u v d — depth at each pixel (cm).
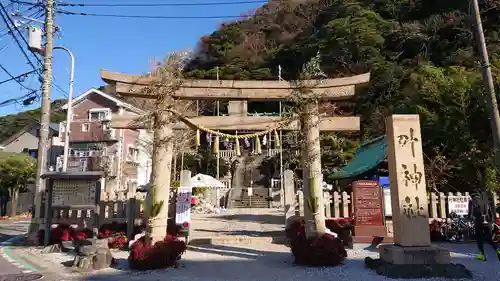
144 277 731
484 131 1848
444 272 708
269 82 1026
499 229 1087
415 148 796
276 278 713
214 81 1016
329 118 1041
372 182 1130
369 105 3400
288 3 6219
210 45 6094
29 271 803
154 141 930
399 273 707
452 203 1250
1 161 2584
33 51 1364
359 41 3931
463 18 3572
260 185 3800
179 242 862
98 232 1120
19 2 1274
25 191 2858
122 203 1230
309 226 927
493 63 2122
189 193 1181
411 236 748
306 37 5378
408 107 2336
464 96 1938
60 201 1119
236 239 1176
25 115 5016
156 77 941
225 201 3306
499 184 1408
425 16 4250
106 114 3288
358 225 1098
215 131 995
